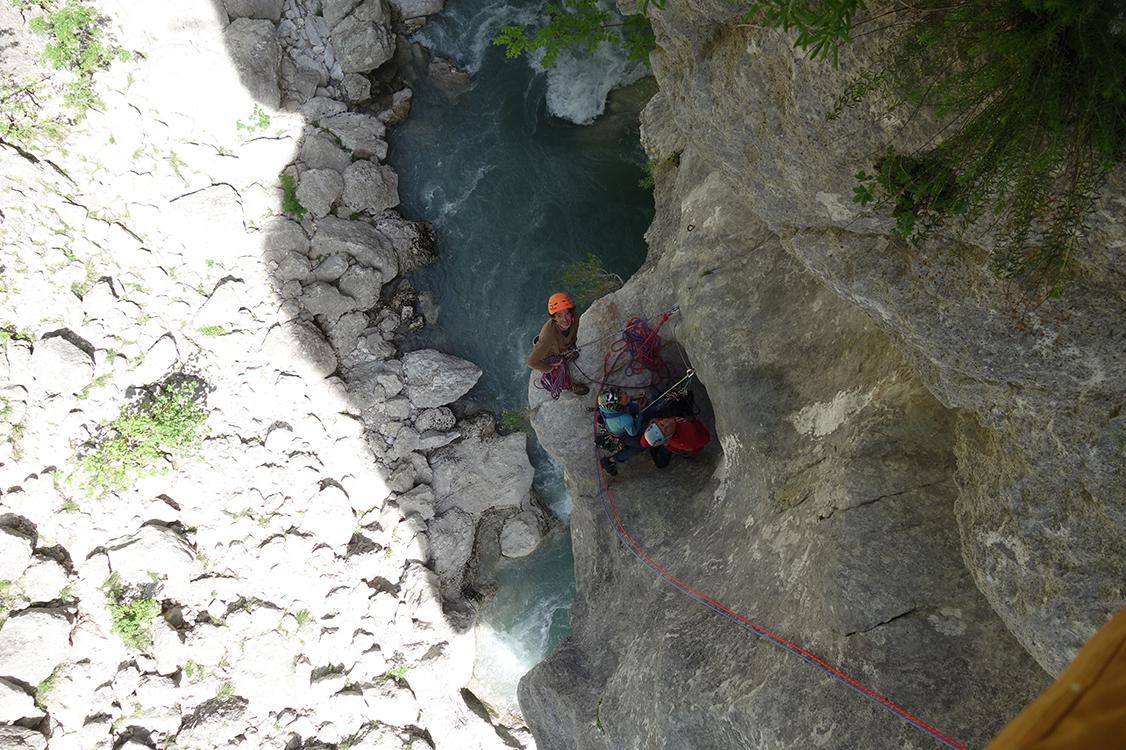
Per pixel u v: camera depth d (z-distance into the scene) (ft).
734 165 12.59
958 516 12.03
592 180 36.55
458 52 39.83
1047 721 2.33
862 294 11.19
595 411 24.29
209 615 32.65
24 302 32.60
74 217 33.83
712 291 20.38
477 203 38.24
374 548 34.32
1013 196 8.20
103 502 32.48
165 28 35.27
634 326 23.77
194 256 35.53
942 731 12.10
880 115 9.11
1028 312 9.16
